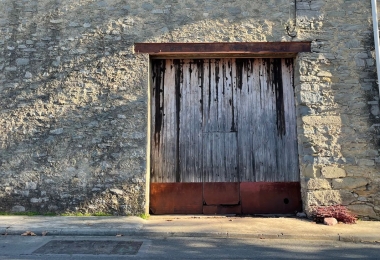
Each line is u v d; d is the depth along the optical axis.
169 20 7.05
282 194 6.95
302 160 6.73
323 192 6.46
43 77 6.95
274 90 7.20
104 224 5.82
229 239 5.29
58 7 7.16
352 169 6.52
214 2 7.09
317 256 4.47
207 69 7.29
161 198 6.98
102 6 7.15
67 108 6.84
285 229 5.63
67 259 4.27
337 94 6.77
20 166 6.68
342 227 5.79
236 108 7.17
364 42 6.93
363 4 7.05
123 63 6.95
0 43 7.10
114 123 6.75
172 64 7.30
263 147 7.08
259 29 6.97
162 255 4.46
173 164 7.07
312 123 6.69
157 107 7.20
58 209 6.52
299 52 6.92
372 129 6.64
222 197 6.98
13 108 6.88
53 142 6.73
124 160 6.64
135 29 7.05
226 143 7.11
